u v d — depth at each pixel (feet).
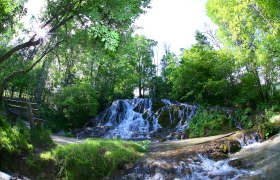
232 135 38.01
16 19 30.32
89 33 31.45
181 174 24.86
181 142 42.45
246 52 56.24
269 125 36.11
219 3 62.39
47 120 68.64
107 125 76.48
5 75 41.29
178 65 82.17
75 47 35.55
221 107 63.62
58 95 76.54
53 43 36.88
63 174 23.65
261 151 29.81
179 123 66.08
